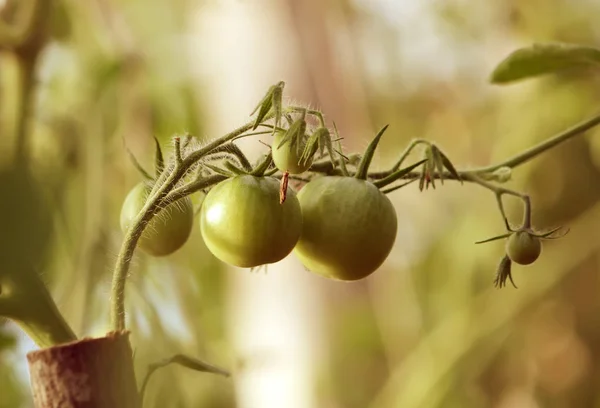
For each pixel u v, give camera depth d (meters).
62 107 1.10
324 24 1.50
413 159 0.92
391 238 0.69
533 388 1.88
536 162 1.66
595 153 1.67
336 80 1.52
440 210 1.83
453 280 1.81
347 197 0.69
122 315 0.64
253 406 1.42
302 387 1.44
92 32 1.16
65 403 0.62
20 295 0.63
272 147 0.66
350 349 1.77
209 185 0.67
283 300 1.45
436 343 1.79
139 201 0.71
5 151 0.53
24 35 0.88
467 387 1.81
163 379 0.96
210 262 1.43
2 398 0.96
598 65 0.85
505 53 1.79
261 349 1.31
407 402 1.76
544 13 1.71
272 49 1.42
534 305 1.84
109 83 1.15
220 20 1.42
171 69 1.36
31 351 0.62
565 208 1.76
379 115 1.93
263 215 0.67
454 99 1.90
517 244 0.73
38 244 0.53
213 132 1.43
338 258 0.69
